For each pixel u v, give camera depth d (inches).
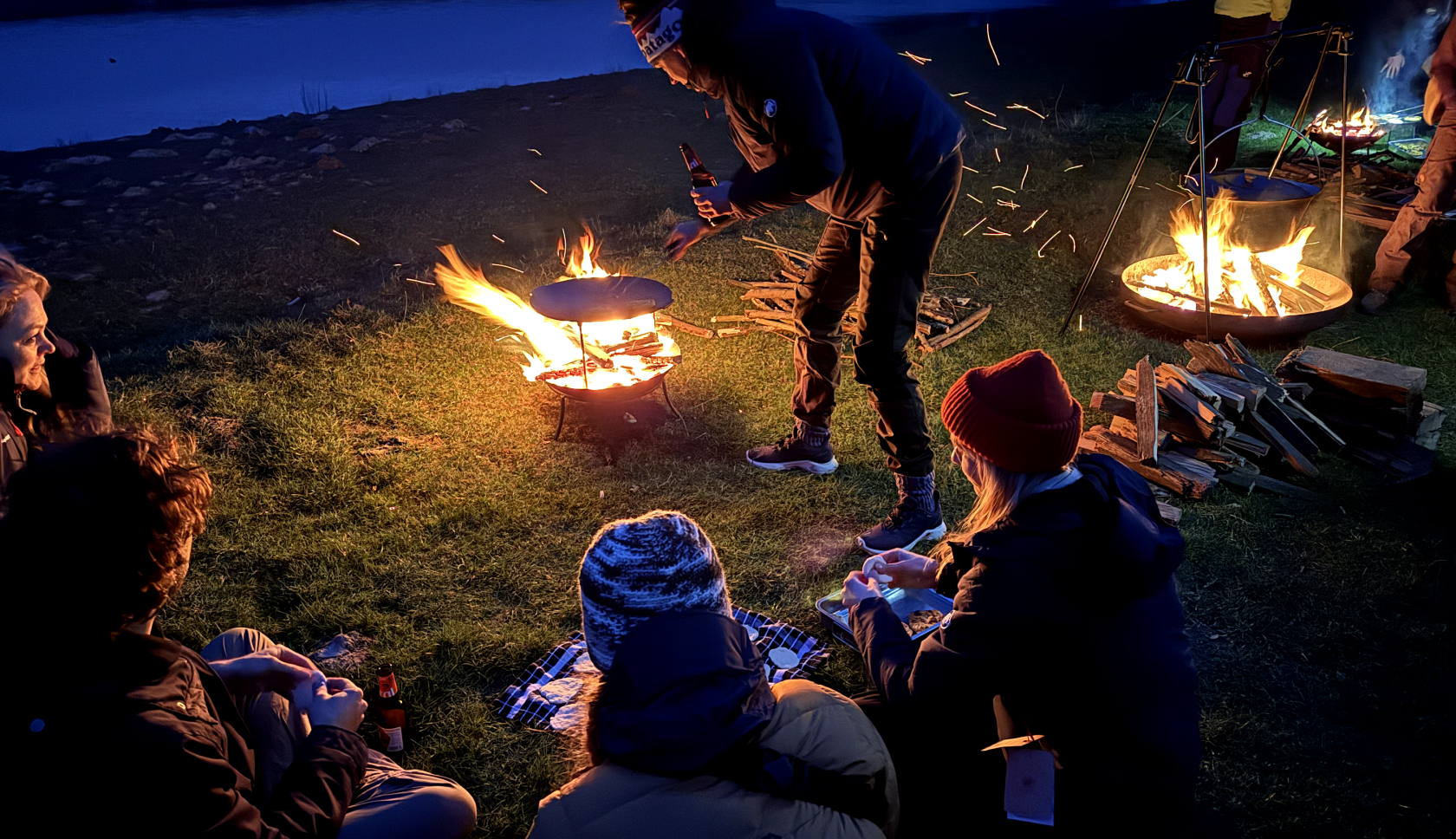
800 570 146.3
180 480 64.9
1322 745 116.7
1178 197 299.0
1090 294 243.3
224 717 73.4
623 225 279.7
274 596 137.6
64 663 59.7
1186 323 205.5
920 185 130.0
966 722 80.3
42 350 94.1
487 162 340.8
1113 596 71.6
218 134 378.0
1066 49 559.2
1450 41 212.5
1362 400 173.6
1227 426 165.5
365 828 79.4
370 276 245.1
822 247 149.9
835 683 124.5
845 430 184.1
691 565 65.5
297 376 194.1
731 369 204.5
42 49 692.7
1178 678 74.0
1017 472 78.1
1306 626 135.5
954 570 102.3
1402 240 225.8
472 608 136.0
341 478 162.9
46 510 59.3
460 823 86.9
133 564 61.1
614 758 62.9
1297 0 650.8
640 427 181.6
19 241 263.3
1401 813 107.4
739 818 61.1
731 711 61.5
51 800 57.7
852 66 123.0
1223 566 147.1
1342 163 224.4
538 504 158.7
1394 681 126.0
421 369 199.6
